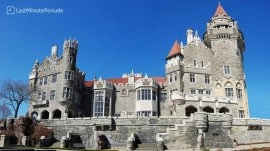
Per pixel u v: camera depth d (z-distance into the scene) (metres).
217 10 69.38
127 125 46.09
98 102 62.41
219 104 54.34
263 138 45.31
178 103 53.09
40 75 66.69
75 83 64.38
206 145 41.12
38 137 45.94
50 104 62.00
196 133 41.72
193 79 61.56
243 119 45.06
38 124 49.41
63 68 63.09
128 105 63.09
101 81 63.75
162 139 40.03
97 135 46.22
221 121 42.91
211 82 62.44
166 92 62.53
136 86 62.84
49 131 47.94
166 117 45.69
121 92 64.38
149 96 60.69
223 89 60.78
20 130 48.12
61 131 48.69
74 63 64.81
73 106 61.91
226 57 63.31
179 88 59.59
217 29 65.62
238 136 44.06
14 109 61.84
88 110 65.69
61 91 61.19
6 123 49.94
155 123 45.62
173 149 40.53
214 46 65.06
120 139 45.56
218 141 41.75
